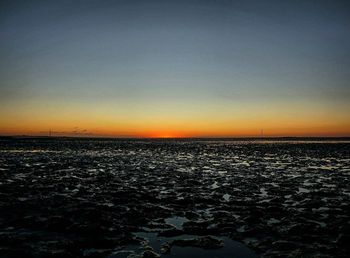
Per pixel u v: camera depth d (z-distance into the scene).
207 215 13.70
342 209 14.67
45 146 85.75
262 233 11.00
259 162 41.06
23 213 13.30
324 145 100.81
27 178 24.19
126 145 102.12
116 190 19.42
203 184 22.39
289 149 76.19
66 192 18.67
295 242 10.12
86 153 58.06
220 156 52.38
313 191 19.64
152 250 9.57
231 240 10.52
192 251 9.55
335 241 10.12
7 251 9.02
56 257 8.84
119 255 9.20
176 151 67.69
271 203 15.95
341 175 27.80
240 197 17.84
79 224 11.41
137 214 13.38
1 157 45.62
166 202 16.17
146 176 26.31
